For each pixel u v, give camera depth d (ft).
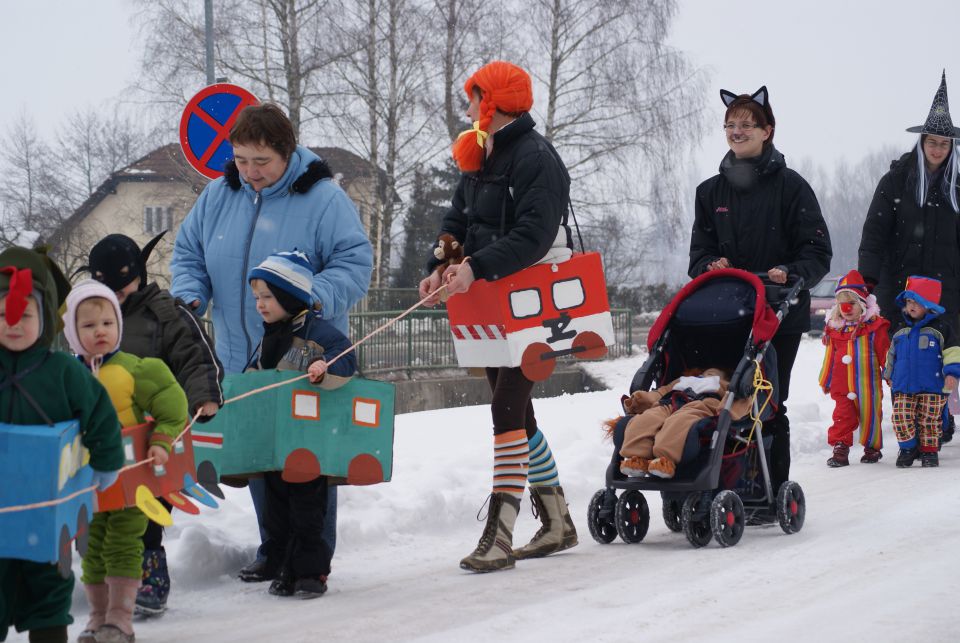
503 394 27.37
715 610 21.85
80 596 23.43
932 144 45.24
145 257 22.74
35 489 16.16
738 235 32.78
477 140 27.20
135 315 22.26
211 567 26.12
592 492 37.63
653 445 28.78
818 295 137.28
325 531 26.32
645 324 159.43
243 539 28.22
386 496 33.24
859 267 45.47
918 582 23.47
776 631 20.03
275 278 24.49
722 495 28.63
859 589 23.16
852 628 20.07
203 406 21.53
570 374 104.63
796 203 32.19
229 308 26.84
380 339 95.14
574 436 44.78
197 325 22.31
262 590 25.18
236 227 26.78
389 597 24.22
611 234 153.48
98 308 19.52
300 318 24.90
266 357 25.18
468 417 53.01
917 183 45.57
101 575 20.57
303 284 24.59
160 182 179.22
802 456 47.03
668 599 22.91
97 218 197.67
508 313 27.07
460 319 28.25
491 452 40.45
